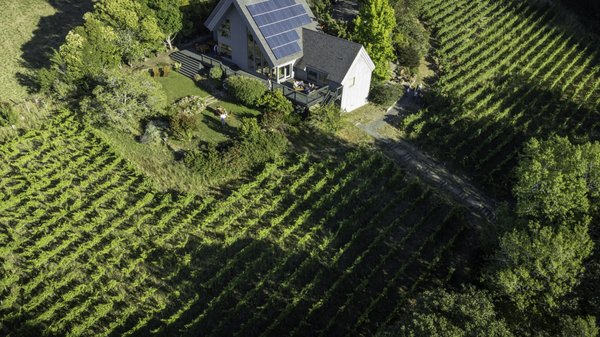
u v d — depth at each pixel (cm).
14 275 2792
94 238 3016
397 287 2962
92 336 2581
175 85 4438
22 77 4403
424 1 6178
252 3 4225
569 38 5978
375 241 3153
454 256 3186
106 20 4366
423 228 3356
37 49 4812
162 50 4709
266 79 4422
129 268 2880
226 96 4319
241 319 2736
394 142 4128
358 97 4453
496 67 5225
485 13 6191
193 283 2875
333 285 2880
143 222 3195
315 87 4300
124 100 3838
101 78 3984
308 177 3631
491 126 4412
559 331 2322
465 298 2300
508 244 2538
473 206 3597
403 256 3152
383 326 2561
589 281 2473
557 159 2889
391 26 4431
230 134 3909
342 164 3700
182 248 3066
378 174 3725
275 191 3519
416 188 3650
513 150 4191
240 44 4475
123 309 2728
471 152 4094
